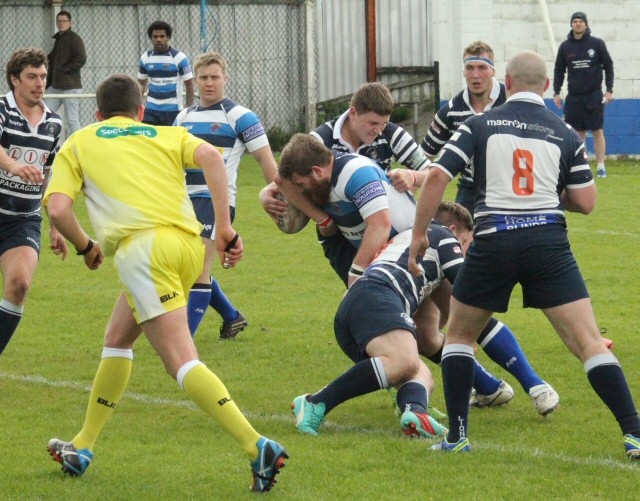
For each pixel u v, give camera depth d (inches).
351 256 740.0
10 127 778.2
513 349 711.1
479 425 690.8
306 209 710.5
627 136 2310.5
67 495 545.3
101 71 2324.1
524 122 606.5
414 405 655.8
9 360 874.1
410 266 633.0
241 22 2406.5
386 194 690.8
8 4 2231.8
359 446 631.8
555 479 567.8
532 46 2294.5
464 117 936.9
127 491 550.6
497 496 540.7
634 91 2297.0
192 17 2377.0
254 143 894.4
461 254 690.2
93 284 1198.3
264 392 778.8
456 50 2288.4
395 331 655.1
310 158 682.8
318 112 2566.4
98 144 569.6
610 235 1448.1
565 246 600.7
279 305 1091.3
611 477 571.2
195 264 567.2
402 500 534.6
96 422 580.1
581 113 2001.7
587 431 672.4
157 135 575.8
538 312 1056.2
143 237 550.6
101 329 990.4
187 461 605.0
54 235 795.4
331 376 826.2
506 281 601.0
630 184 1911.9
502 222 594.9
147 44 2349.9
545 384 710.5
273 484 543.8
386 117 754.8
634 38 2287.2
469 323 613.3
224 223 567.8
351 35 2591.0
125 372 579.2
